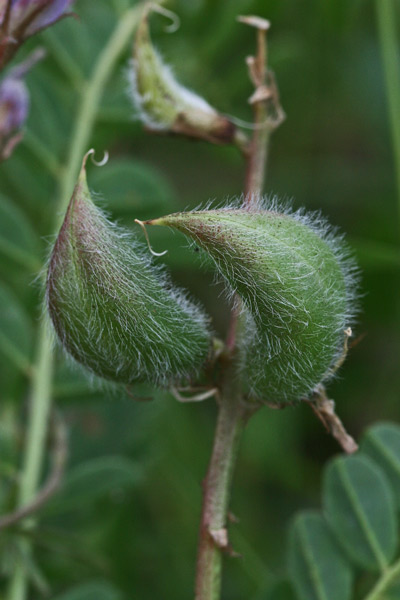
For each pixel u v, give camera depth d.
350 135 0.32
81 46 0.24
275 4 0.26
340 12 0.28
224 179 0.32
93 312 0.17
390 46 0.27
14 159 0.23
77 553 0.23
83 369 0.18
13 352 0.22
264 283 0.17
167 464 0.27
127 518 0.26
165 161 0.31
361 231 0.31
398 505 0.21
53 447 0.22
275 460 0.28
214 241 0.17
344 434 0.18
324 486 0.21
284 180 0.31
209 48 0.26
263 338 0.17
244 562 0.25
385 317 0.30
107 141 0.24
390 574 0.20
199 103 0.20
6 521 0.21
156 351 0.17
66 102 0.23
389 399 0.29
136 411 0.24
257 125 0.19
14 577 0.21
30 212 0.25
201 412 0.29
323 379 0.17
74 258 0.17
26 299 0.23
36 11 0.18
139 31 0.20
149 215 0.23
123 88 0.24
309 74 0.30
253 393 0.18
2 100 0.20
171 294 0.17
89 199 0.17
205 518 0.18
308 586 0.20
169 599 0.26
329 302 0.17
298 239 0.17
